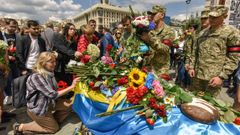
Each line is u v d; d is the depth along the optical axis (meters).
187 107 1.70
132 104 1.86
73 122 3.46
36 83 2.82
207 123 1.57
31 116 2.95
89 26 4.10
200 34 2.91
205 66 2.76
